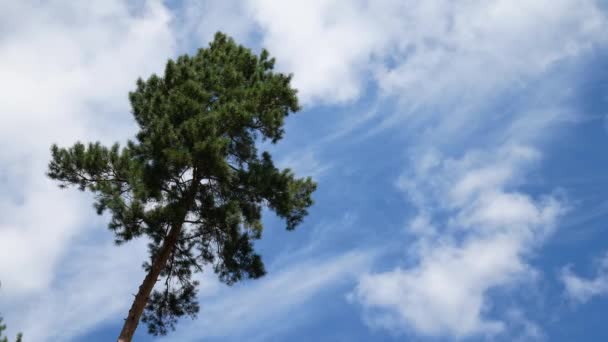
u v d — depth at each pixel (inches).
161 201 507.2
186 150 476.1
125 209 488.1
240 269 561.3
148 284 483.2
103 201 500.4
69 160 516.1
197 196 520.4
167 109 522.3
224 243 550.9
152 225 505.7
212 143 481.4
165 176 495.8
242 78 605.6
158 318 581.3
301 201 564.4
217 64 631.8
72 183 531.5
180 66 593.9
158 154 490.6
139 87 593.9
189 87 540.4
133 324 455.8
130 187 514.0
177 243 560.7
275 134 582.6
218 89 573.9
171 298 584.7
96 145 522.0
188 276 585.6
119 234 521.0
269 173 528.7
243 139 577.3
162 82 585.0
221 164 495.2
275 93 573.3
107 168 521.0
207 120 495.2
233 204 497.0
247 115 523.2
